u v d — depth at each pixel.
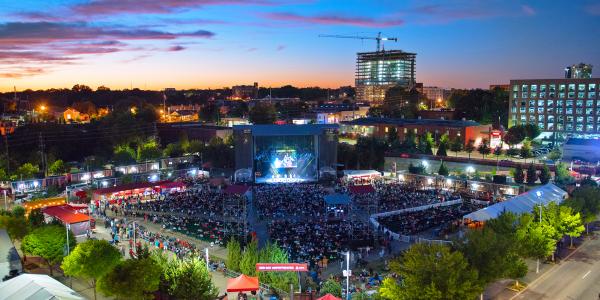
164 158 132.12
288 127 118.38
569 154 127.75
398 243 63.44
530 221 51.53
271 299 41.50
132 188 86.81
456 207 82.88
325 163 118.38
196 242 64.38
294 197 89.50
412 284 36.62
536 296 46.19
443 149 134.12
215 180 106.38
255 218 77.56
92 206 81.75
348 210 81.00
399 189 98.81
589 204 67.38
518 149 142.50
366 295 42.09
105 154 141.62
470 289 36.50
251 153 117.31
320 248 59.00
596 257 57.97
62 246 49.28
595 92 167.00
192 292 40.12
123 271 40.28
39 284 36.88
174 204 84.56
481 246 41.72
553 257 56.50
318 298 40.62
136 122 165.25
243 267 47.09
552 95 175.75
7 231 56.06
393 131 159.25
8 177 104.94
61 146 149.50
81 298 36.78
